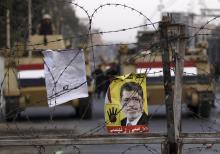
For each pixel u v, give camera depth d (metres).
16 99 28.62
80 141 11.81
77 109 32.38
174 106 11.74
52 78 12.38
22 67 29.33
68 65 12.41
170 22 11.73
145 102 12.22
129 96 12.19
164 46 11.63
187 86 29.94
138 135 11.91
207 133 12.15
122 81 12.20
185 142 11.77
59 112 37.28
